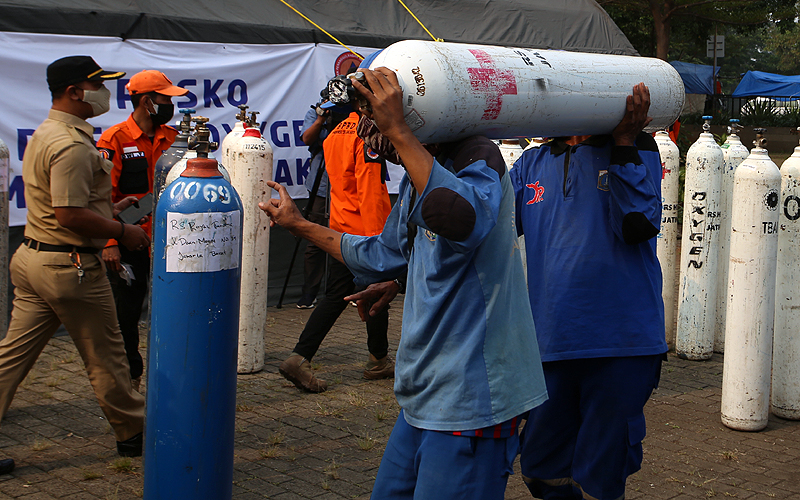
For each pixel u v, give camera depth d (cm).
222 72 733
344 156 539
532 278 302
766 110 2612
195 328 281
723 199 637
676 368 609
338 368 589
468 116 219
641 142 289
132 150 457
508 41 1007
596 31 1134
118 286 470
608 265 285
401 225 254
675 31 2730
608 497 293
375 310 272
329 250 272
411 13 916
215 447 291
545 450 309
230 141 543
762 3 2348
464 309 221
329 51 814
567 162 297
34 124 635
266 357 613
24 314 379
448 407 219
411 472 238
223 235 282
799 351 489
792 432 476
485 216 200
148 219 413
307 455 418
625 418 287
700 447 446
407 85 209
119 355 394
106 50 662
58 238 367
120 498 358
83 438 432
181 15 708
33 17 624
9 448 415
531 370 228
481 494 221
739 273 464
